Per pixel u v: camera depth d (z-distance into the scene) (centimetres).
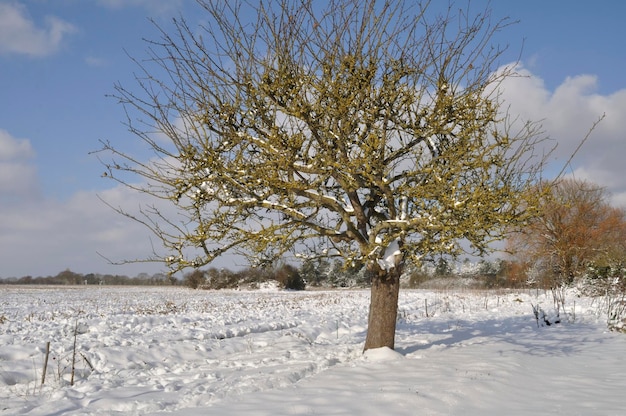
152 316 1934
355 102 935
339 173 959
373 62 930
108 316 1969
